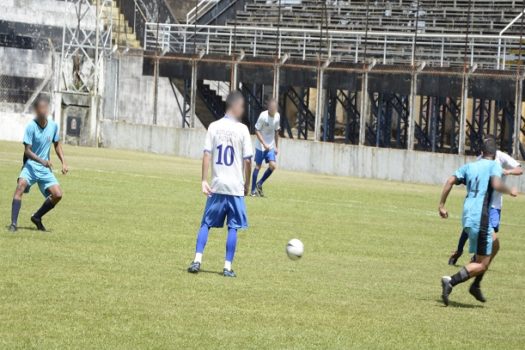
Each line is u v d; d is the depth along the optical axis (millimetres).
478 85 114750
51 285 32750
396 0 154000
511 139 129625
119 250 42250
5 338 25234
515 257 50531
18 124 144625
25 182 46188
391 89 120188
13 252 39500
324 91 141375
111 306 29891
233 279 36531
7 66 150500
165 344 25562
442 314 32344
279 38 132875
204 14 160875
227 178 36844
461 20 148625
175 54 134875
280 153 122750
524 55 138875
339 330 28562
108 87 144000
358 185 100812
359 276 39875
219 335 26969
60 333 26125
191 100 133625
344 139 153250
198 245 37375
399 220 66188
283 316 30109
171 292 32844
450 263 45625
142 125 135125
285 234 53062
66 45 142875
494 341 28438
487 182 34469
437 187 108438
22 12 151750
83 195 67000
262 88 143875
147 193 71750
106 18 160625
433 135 132125
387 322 30234
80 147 135000
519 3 148750
